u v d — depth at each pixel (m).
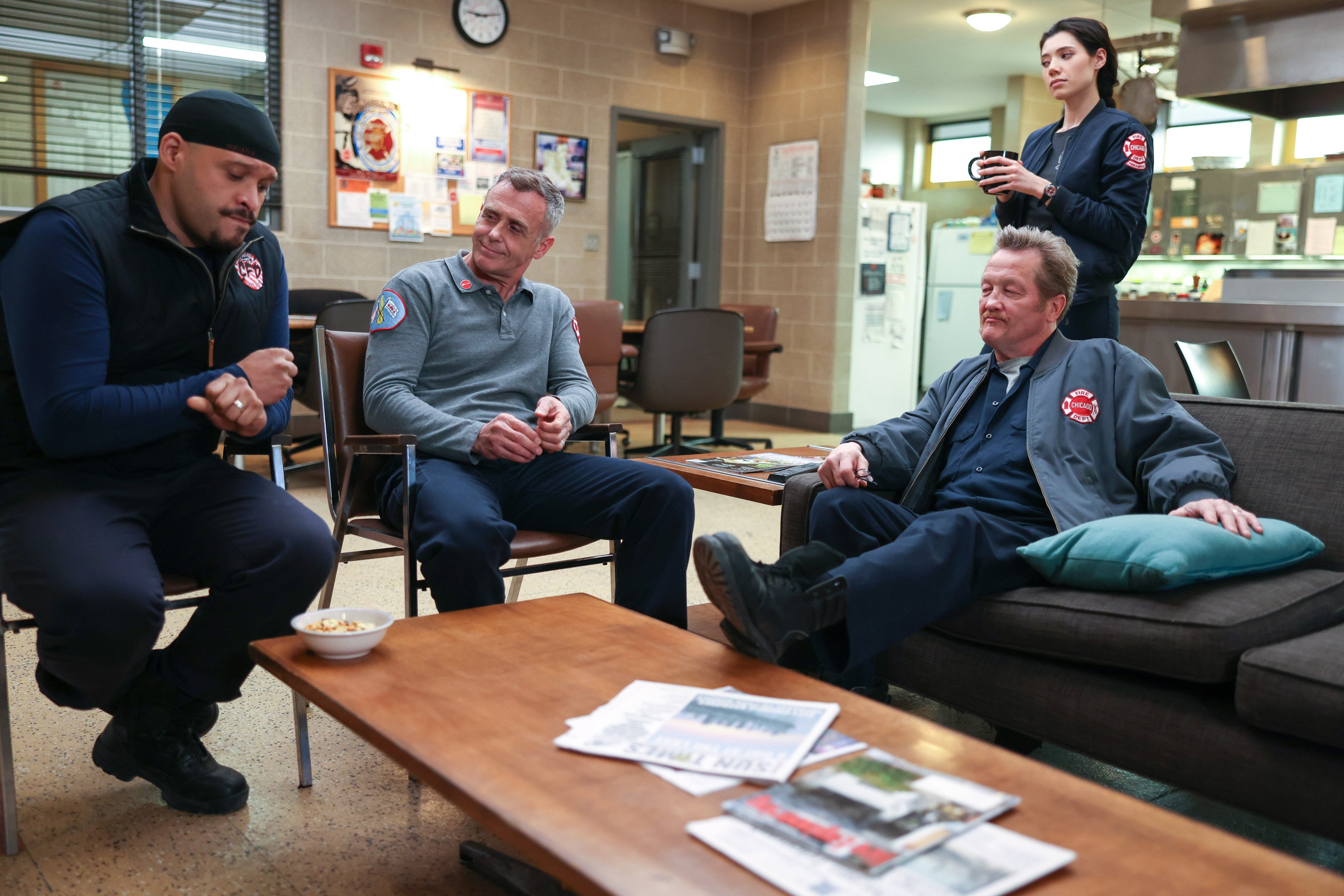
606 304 4.97
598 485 2.05
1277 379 4.10
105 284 1.59
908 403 7.78
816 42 7.08
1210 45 4.64
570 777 1.01
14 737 1.94
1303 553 1.71
